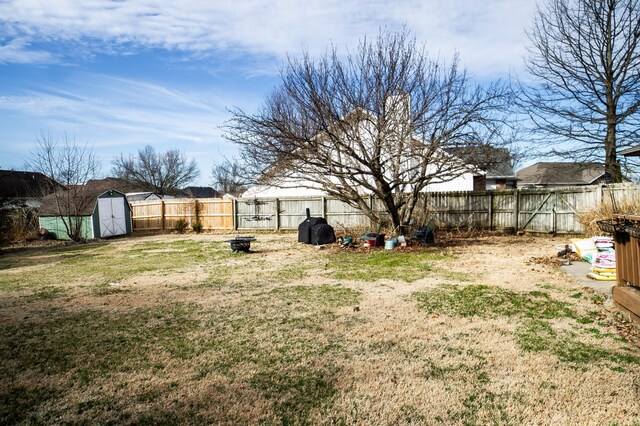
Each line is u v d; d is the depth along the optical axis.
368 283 7.31
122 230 21.20
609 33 14.86
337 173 11.74
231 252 12.10
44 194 22.42
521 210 15.77
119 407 3.09
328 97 11.38
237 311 5.65
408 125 11.55
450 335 4.52
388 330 4.74
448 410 2.97
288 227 19.23
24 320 5.43
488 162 11.79
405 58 11.52
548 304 5.58
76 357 4.09
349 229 16.14
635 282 4.59
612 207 10.68
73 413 3.01
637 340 4.18
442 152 11.90
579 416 2.84
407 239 12.60
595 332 4.46
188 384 3.46
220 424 2.83
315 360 3.91
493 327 4.75
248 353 4.12
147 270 9.35
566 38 15.66
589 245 8.71
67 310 5.90
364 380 3.48
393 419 2.88
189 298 6.46
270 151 11.47
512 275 7.59
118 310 5.83
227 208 20.50
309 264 9.59
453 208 17.03
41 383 3.52
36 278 8.76
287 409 3.03
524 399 3.09
